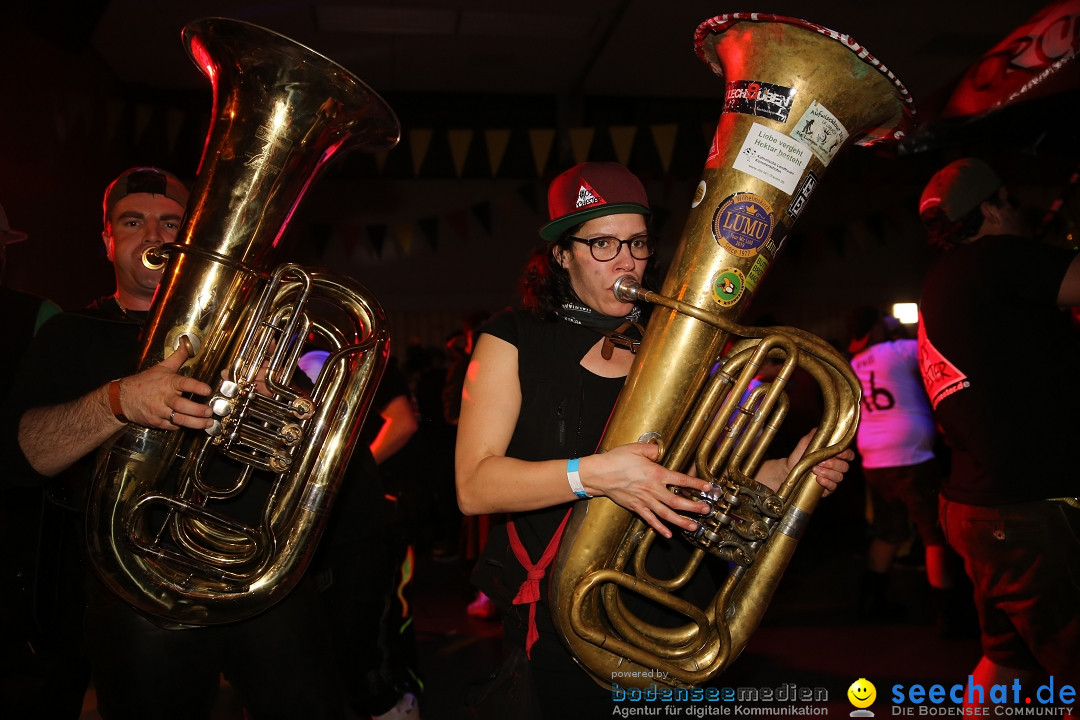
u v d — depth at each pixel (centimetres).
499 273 1020
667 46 832
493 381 154
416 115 973
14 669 193
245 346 157
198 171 163
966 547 206
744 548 142
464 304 1018
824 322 1052
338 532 226
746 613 149
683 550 160
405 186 1005
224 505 179
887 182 975
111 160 798
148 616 162
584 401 155
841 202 980
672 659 146
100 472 154
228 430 153
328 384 165
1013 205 219
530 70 908
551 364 157
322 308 618
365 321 166
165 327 155
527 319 161
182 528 163
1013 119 451
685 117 981
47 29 602
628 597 157
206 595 158
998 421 196
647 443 134
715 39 147
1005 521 194
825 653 368
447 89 963
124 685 167
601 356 159
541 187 1020
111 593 166
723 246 136
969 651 365
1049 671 195
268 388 159
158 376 147
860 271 1055
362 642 231
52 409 155
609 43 821
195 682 172
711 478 141
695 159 948
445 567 617
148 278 186
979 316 200
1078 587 187
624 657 143
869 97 140
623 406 139
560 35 819
